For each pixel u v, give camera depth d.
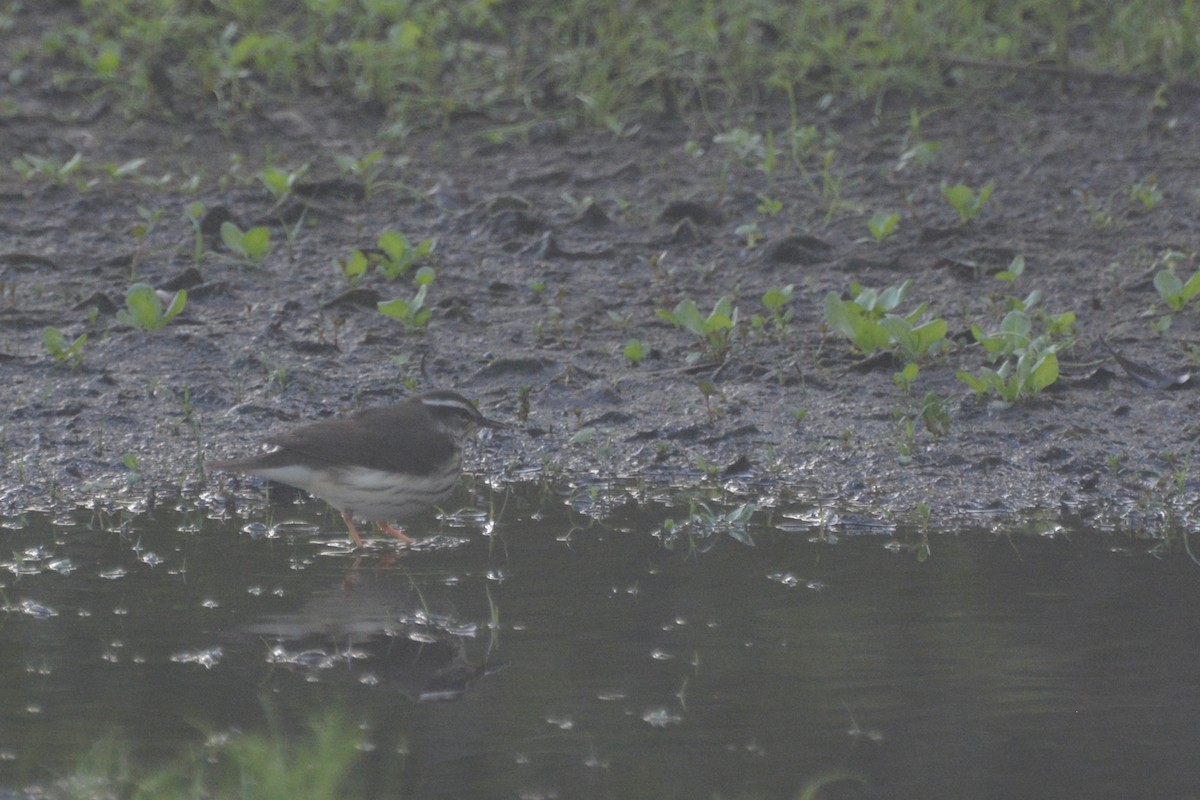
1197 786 6.73
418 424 10.05
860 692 7.68
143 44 21.17
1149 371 13.05
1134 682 7.76
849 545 9.95
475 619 8.70
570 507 10.82
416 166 18.80
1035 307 14.79
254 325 14.35
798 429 12.20
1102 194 17.97
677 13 22.58
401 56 21.12
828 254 16.39
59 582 9.27
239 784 6.73
